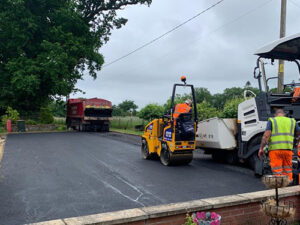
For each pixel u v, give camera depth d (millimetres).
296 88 7980
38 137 21672
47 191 6938
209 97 50438
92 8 36156
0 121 31797
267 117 8320
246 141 9195
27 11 29641
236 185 7504
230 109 14734
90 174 8828
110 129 31500
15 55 30906
